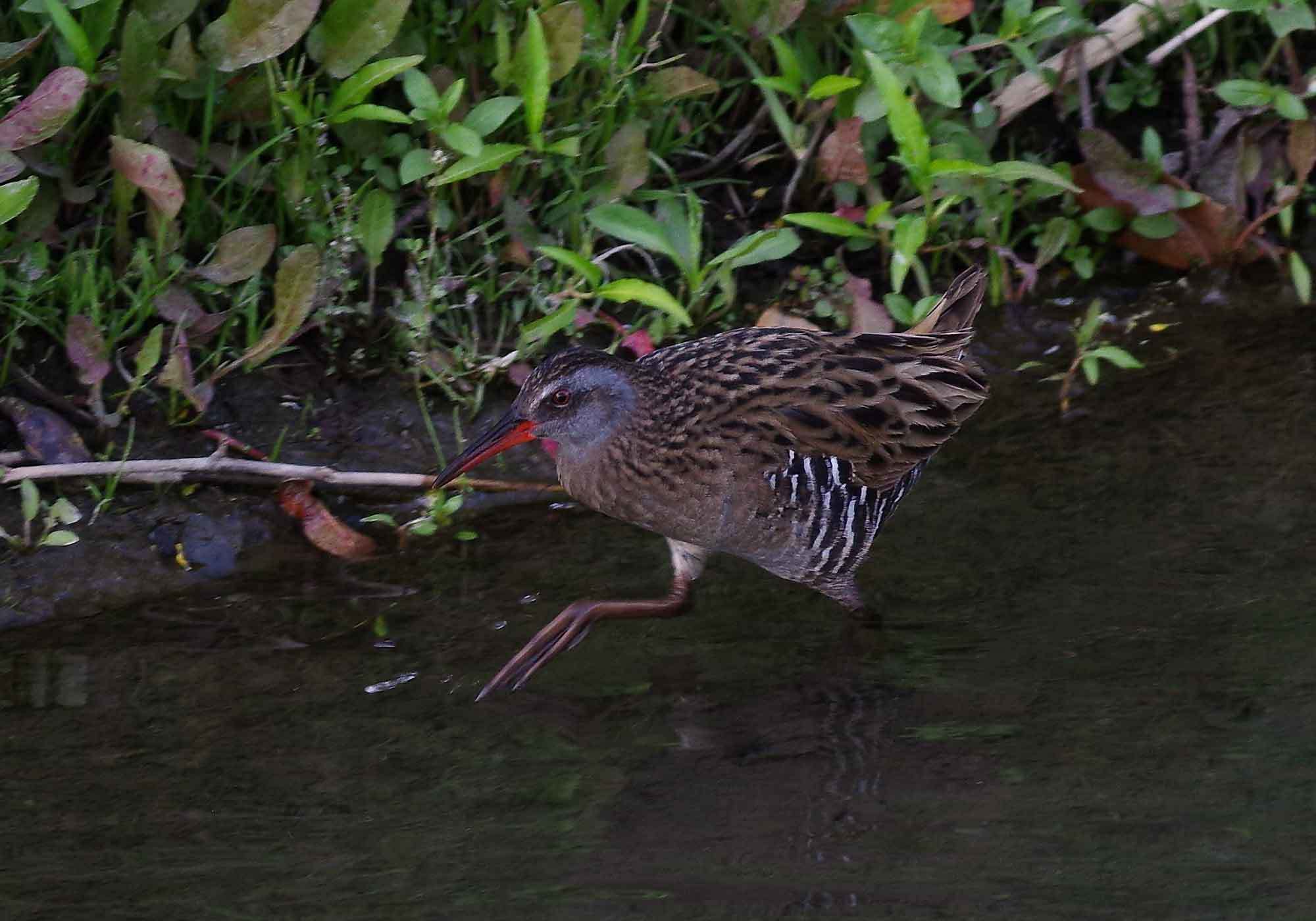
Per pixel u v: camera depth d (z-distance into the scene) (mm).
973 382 9492
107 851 7191
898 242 10469
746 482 8930
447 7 11250
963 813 7574
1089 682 8539
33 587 9164
